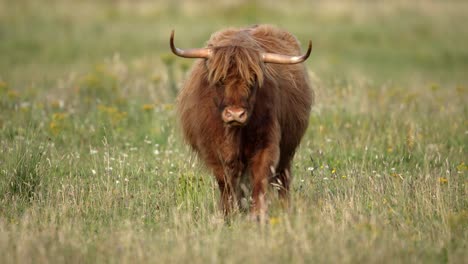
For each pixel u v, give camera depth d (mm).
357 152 36562
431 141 38875
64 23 102312
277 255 21172
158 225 25609
